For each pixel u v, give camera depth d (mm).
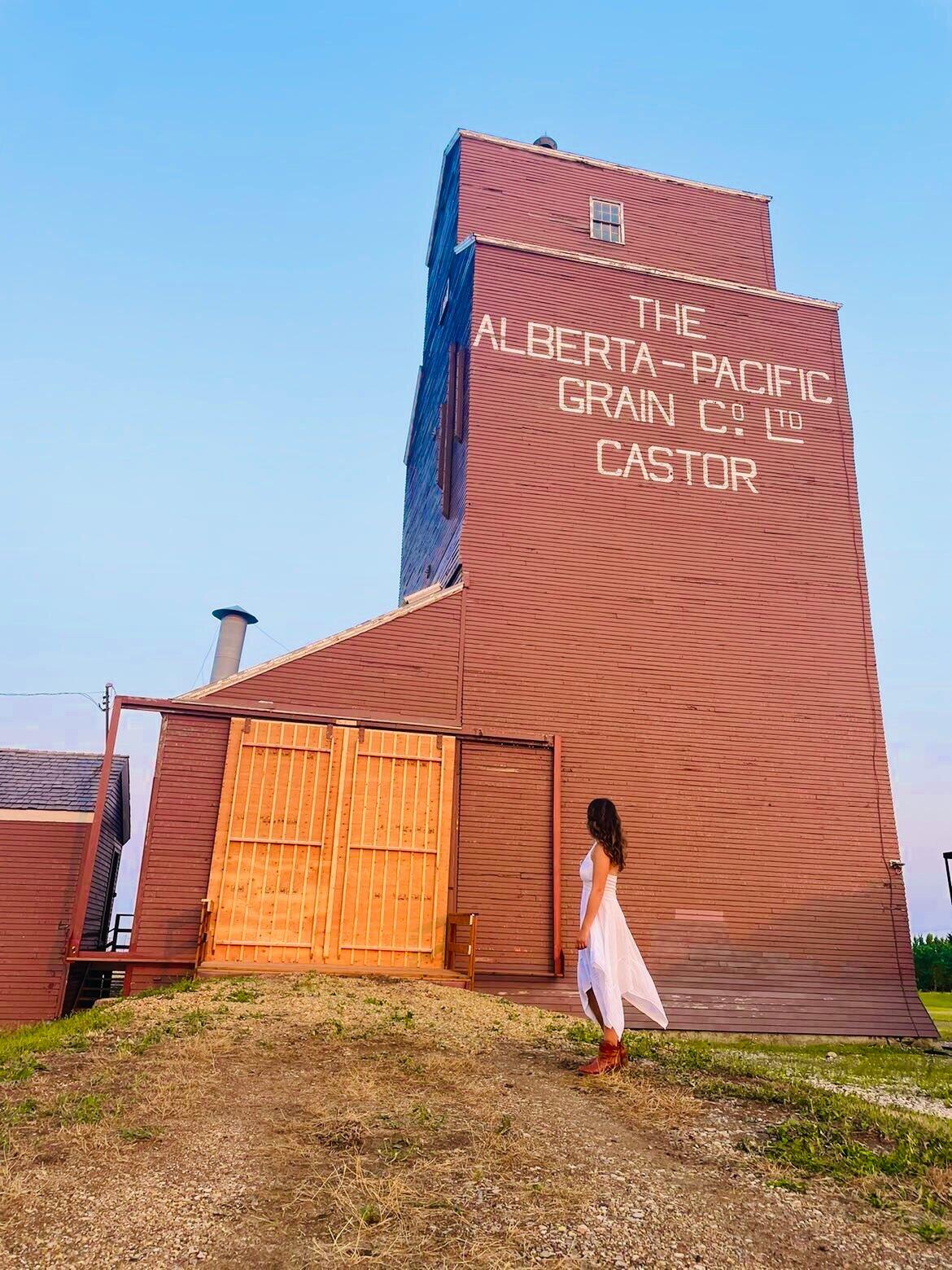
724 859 14758
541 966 13273
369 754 13508
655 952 13992
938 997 26688
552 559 15711
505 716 14562
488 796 13953
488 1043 7285
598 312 17672
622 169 20156
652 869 14438
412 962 12734
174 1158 4457
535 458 16297
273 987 9656
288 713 13344
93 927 16938
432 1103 5398
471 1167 4355
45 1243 3564
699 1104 5578
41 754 16344
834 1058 12445
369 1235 3674
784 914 14664
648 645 15633
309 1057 6578
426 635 14602
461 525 15820
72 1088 5637
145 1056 6496
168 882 12266
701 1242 3734
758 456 17547
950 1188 4355
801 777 15562
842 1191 4309
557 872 13719
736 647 16062
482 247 17469
